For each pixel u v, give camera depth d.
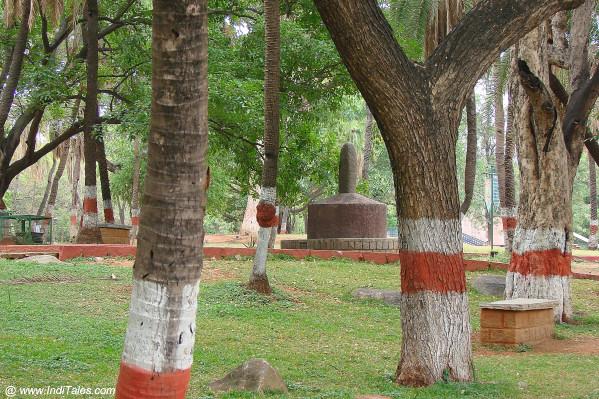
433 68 8.81
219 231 60.75
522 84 14.23
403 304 9.09
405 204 8.91
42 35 25.23
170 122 4.55
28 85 23.67
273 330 12.98
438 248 8.88
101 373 8.62
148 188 4.61
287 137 24.88
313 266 20.44
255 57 23.08
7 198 54.47
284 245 24.92
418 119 8.66
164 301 4.57
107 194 26.97
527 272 15.38
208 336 12.02
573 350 12.60
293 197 27.20
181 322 4.61
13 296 14.17
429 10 18.75
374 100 8.61
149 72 24.09
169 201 4.56
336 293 17.22
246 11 26.36
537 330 13.29
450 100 8.88
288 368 9.98
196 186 4.61
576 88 16.28
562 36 16.95
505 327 12.75
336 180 27.41
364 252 22.38
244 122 21.83
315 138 25.45
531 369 10.58
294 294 16.81
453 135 8.98
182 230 4.58
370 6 8.36
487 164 51.50
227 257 21.80
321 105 25.67
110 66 27.89
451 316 8.95
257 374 8.22
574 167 16.08
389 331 13.58
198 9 4.52
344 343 12.23
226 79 21.09
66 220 61.12
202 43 4.57
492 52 8.95
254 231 43.03
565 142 15.98
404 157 8.75
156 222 4.57
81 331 11.33
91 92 23.08
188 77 4.54
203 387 8.29
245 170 25.36
